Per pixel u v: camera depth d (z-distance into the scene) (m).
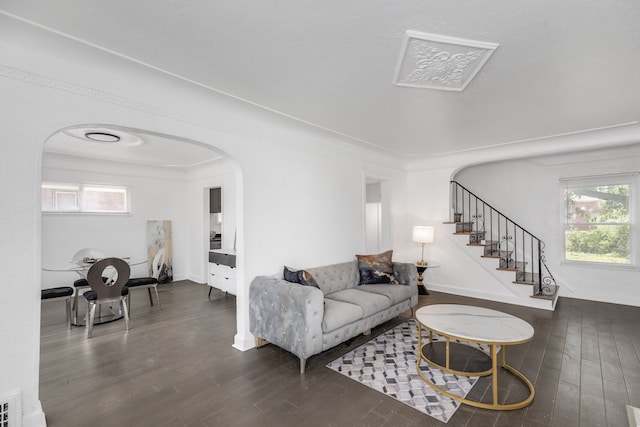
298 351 2.67
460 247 5.29
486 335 2.29
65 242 5.29
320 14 1.69
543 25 1.80
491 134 4.04
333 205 4.30
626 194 4.63
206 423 2.01
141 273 6.20
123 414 2.10
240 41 1.95
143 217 6.25
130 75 2.34
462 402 2.23
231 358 2.95
